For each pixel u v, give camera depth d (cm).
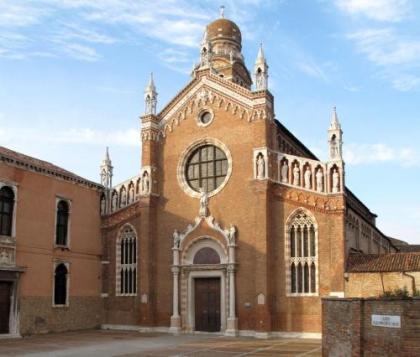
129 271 4941
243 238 4456
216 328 4497
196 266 4591
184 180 4825
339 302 2262
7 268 4022
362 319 2138
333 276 4078
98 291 4988
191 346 3562
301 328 4144
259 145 4456
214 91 4806
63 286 4622
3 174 4103
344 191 4256
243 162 4556
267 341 3912
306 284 4206
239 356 3019
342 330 2227
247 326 4319
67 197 4731
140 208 4872
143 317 4662
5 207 4131
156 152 4975
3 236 4050
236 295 4400
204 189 4712
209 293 4584
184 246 4691
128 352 3219
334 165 4253
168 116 4994
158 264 4800
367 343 2112
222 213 4581
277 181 4416
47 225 4484
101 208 5147
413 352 1952
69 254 4688
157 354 3117
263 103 4509
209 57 4925
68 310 4622
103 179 5188
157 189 4919
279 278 4278
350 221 4662
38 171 4425
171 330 4569
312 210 4256
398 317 2006
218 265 4497
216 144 4722
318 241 4197
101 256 5066
